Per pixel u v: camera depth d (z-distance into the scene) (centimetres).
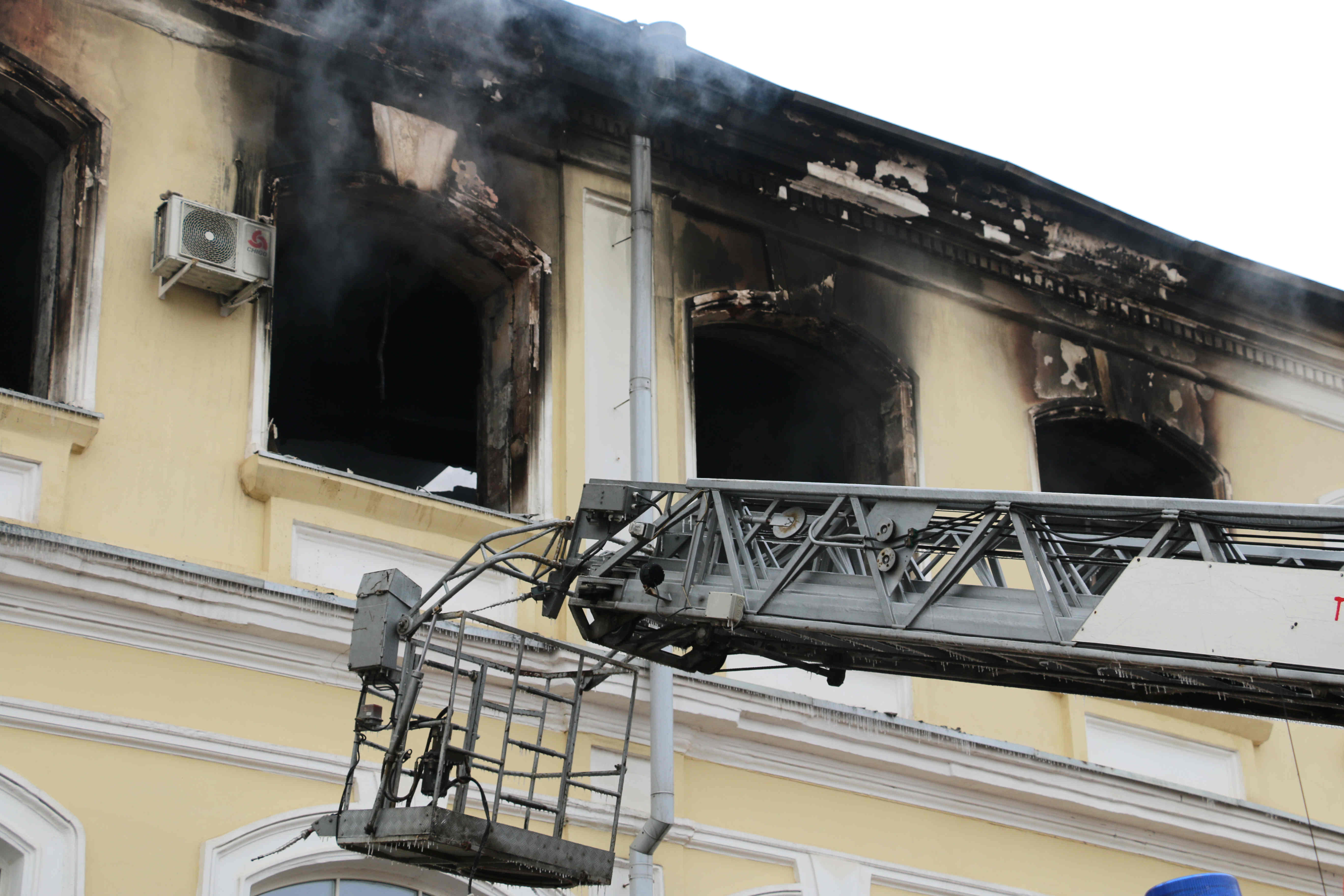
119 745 991
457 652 926
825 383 1547
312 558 1132
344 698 1095
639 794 1185
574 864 921
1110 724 1473
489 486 1312
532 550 1229
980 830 1355
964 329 1591
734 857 1213
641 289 1337
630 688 1196
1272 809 1498
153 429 1102
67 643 999
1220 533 902
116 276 1126
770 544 991
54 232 1145
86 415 1055
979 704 1405
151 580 1024
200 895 977
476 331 1395
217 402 1139
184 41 1224
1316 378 1794
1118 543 938
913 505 948
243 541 1112
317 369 1440
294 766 1049
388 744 1098
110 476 1073
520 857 896
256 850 1012
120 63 1189
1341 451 1789
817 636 966
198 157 1198
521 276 1346
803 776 1277
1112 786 1405
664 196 1445
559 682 1170
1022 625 915
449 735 896
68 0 1184
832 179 1521
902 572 941
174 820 991
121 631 1019
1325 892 1483
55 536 995
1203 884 1058
